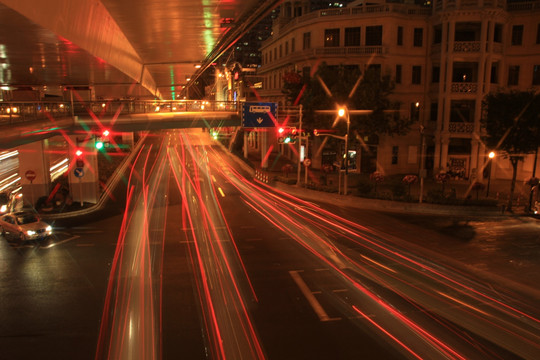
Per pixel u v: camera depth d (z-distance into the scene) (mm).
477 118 39125
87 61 22906
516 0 45625
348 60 43062
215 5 17938
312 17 45531
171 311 13133
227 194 34219
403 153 43812
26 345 11211
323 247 20078
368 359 10477
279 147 61219
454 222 25859
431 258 18812
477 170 39500
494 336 11727
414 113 43406
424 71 43031
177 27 22422
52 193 28844
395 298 14281
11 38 15953
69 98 41594
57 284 15445
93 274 16422
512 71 40844
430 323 12484
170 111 34156
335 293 14633
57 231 23062
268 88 61438
